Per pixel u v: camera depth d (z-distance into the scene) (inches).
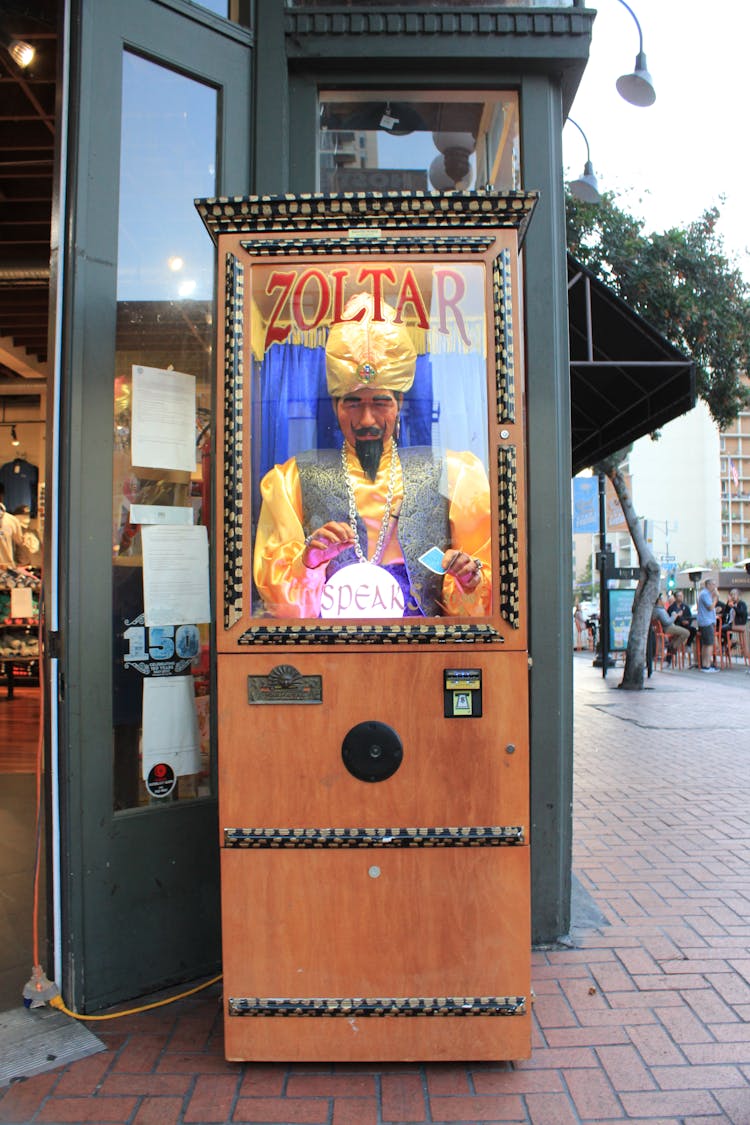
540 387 133.9
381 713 96.7
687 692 500.1
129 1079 96.6
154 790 120.4
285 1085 95.3
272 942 96.5
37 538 397.7
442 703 96.7
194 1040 105.0
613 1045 103.8
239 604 97.3
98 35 116.0
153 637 121.0
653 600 515.2
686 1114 90.0
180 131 126.3
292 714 96.8
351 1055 96.4
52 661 114.4
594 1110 90.7
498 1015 96.3
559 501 133.5
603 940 135.5
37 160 209.0
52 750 113.7
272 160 132.3
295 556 100.0
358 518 101.0
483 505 99.5
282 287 101.6
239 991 96.7
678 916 145.6
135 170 121.7
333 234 99.7
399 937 96.3
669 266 432.5
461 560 99.2
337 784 96.6
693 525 2832.2
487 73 137.7
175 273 125.7
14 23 152.7
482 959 96.3
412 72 137.5
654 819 210.7
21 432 438.6
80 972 110.7
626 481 582.6
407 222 99.3
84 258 114.3
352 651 96.6
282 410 101.3
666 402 263.3
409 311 101.7
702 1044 103.9
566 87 142.6
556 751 132.9
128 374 120.3
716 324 435.5
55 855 112.9
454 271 101.3
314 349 101.9
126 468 119.9
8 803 204.7
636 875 167.5
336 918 96.4
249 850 96.8
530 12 134.1
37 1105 91.8
